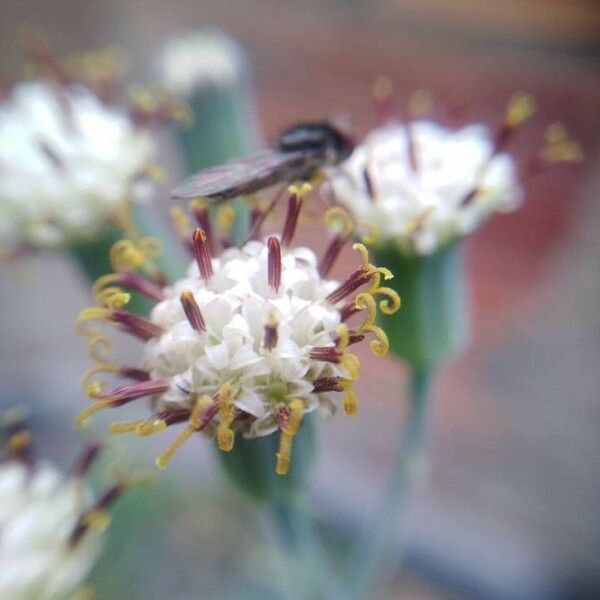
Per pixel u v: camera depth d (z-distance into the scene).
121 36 0.17
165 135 0.11
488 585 0.10
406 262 0.05
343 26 0.18
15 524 0.05
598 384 0.12
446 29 0.18
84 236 0.06
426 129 0.06
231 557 0.10
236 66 0.07
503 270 0.14
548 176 0.15
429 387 0.06
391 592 0.10
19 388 0.12
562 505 0.11
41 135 0.06
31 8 0.18
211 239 0.05
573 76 0.17
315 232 0.06
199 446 0.11
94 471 0.07
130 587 0.10
